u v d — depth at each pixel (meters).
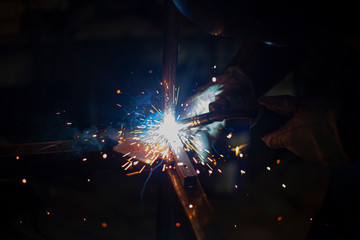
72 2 5.78
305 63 2.10
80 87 5.05
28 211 3.09
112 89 4.93
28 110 4.65
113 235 2.78
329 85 1.85
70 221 2.96
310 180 2.09
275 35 1.15
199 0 1.13
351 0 1.05
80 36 5.88
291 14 1.07
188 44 5.79
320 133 1.45
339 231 1.75
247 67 1.98
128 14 6.43
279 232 2.54
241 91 2.01
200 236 1.16
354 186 1.68
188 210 1.29
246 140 2.93
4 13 5.55
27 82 5.26
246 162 2.96
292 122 1.55
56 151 1.72
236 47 5.65
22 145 1.79
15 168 1.67
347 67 1.76
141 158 1.62
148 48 5.83
